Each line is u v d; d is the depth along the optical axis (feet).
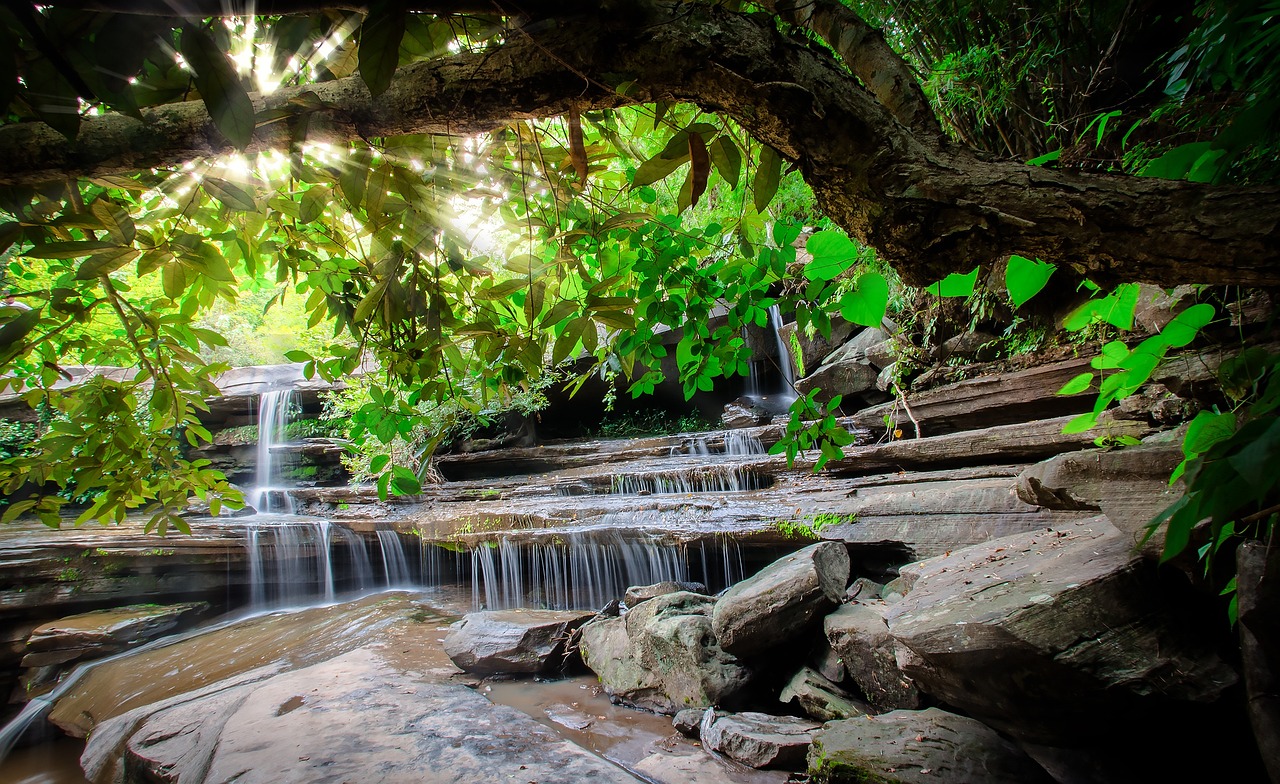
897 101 3.75
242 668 19.35
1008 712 8.50
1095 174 3.12
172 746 12.32
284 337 38.34
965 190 3.28
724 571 20.18
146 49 2.78
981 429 16.22
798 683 13.08
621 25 3.39
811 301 4.44
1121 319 3.82
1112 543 8.89
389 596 25.75
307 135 3.79
